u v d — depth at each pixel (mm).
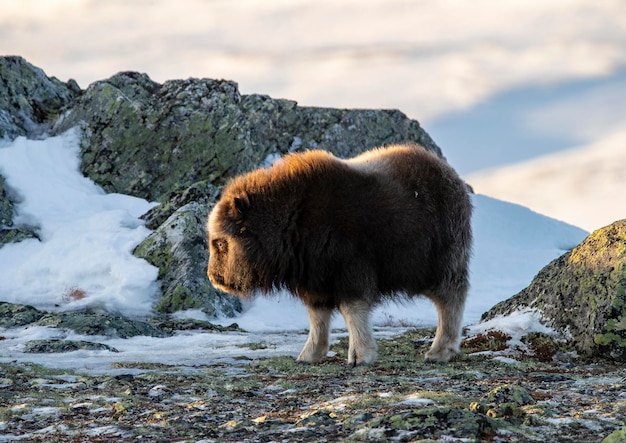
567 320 49812
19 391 36219
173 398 34250
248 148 122812
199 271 87375
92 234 95688
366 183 43406
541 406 29438
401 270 44062
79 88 143000
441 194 45656
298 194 42594
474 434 24266
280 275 43125
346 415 28547
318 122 142500
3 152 112938
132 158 120062
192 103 125500
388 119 148500
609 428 26109
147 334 64625
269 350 53781
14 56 132625
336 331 69438
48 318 65875
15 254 93625
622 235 49812
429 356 46469
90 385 37688
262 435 26391
